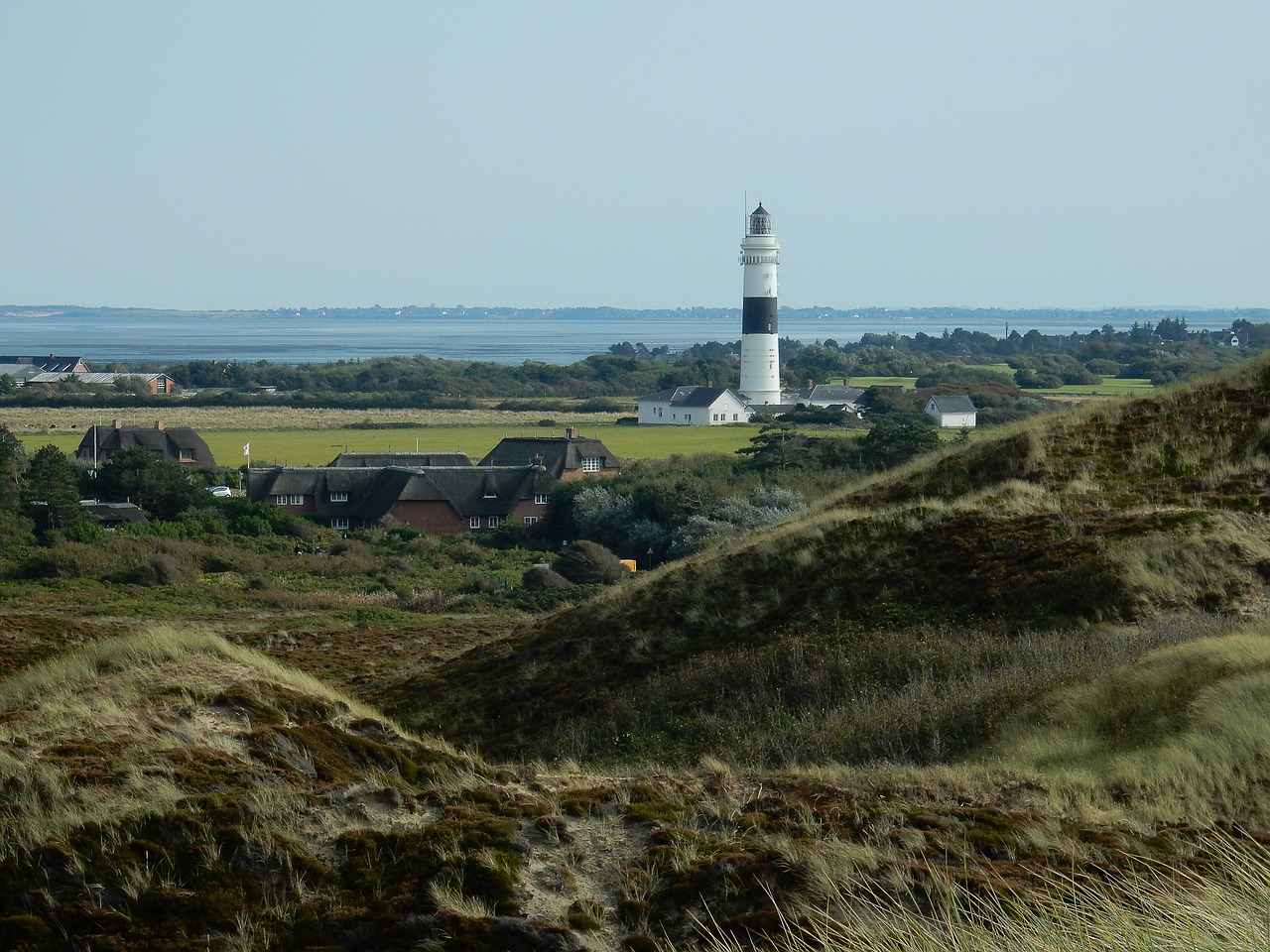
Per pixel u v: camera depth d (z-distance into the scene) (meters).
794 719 47.06
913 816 30.78
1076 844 29.17
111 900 25.09
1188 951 19.53
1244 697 37.28
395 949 24.78
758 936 25.11
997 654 48.88
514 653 66.38
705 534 155.00
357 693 67.50
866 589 59.50
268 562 142.50
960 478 72.06
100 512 161.25
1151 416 73.75
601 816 30.67
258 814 28.00
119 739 32.16
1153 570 53.66
